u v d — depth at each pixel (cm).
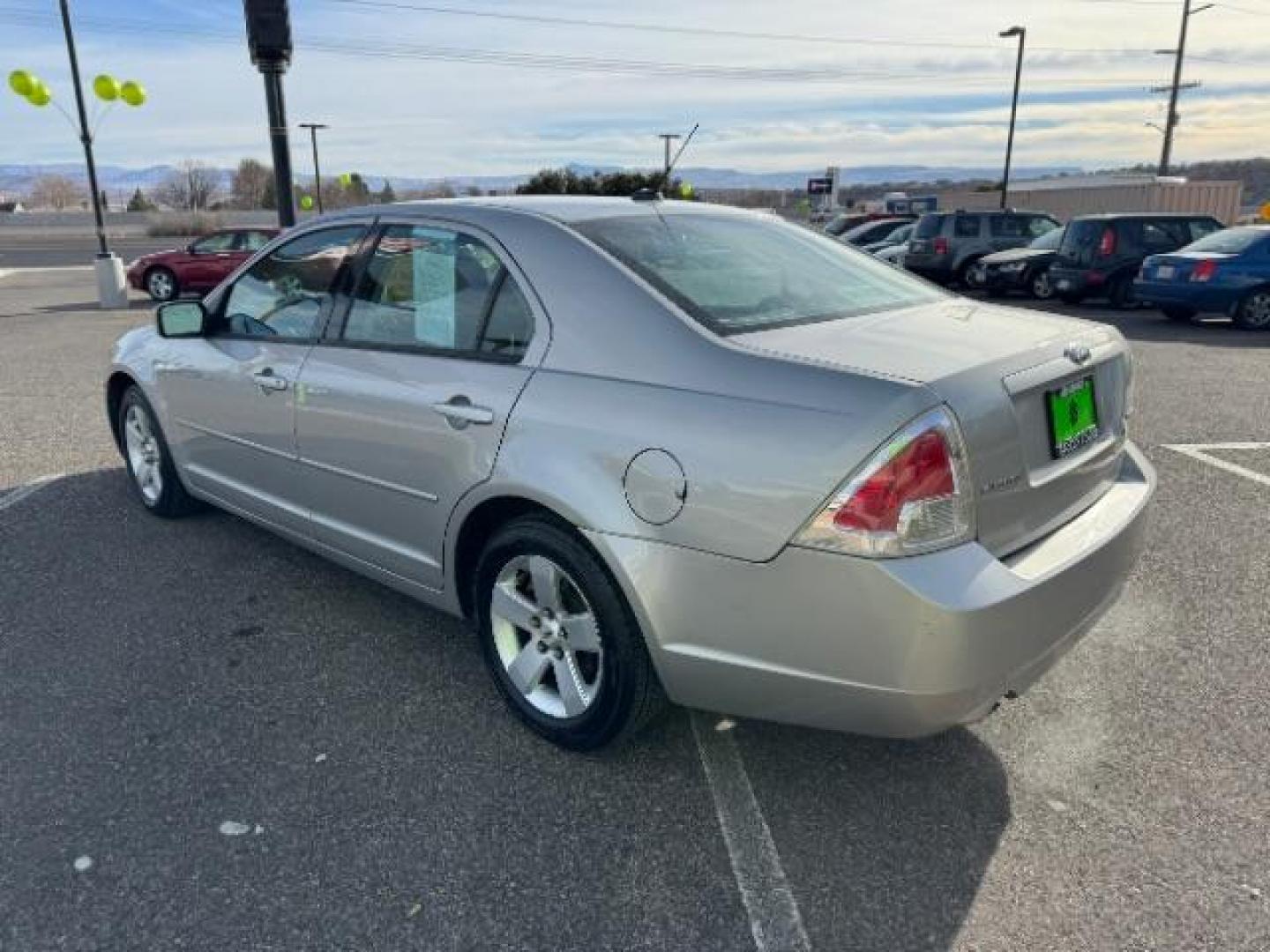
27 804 276
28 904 238
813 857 256
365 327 353
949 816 272
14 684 342
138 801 277
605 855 256
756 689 251
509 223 314
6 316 1608
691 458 247
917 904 239
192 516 515
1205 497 548
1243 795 279
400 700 333
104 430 721
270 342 394
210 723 318
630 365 269
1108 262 1564
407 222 347
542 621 300
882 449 224
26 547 473
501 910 238
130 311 1681
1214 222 1612
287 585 427
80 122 1695
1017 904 238
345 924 233
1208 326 1347
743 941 228
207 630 385
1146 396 836
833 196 4044
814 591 233
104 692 338
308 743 307
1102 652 365
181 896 241
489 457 292
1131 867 250
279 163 1111
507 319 303
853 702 238
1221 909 236
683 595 253
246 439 410
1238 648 367
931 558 227
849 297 313
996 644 230
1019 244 1953
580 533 274
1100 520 279
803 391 237
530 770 293
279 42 1062
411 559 339
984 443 235
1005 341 271
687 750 304
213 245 1880
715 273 300
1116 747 304
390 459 332
